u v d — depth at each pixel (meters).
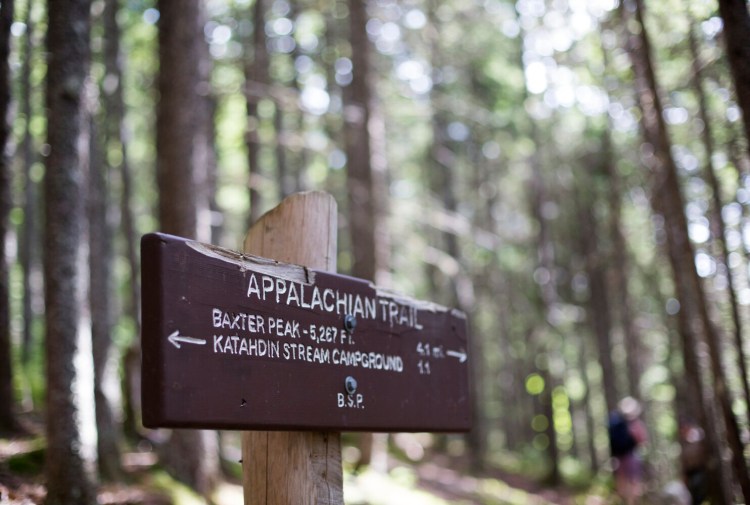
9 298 10.06
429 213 22.61
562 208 27.06
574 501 19.25
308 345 3.50
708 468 8.05
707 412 8.20
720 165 10.16
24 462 8.45
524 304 30.09
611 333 25.06
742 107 5.54
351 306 3.79
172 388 2.87
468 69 26.95
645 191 16.38
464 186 33.19
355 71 16.75
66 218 7.43
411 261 29.38
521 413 36.56
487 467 24.67
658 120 8.26
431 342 4.32
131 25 17.69
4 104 9.58
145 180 23.97
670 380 19.72
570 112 22.67
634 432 12.20
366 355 3.82
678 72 10.24
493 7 24.44
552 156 25.34
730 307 8.05
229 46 21.64
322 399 3.52
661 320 22.44
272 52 23.12
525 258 28.11
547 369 25.44
